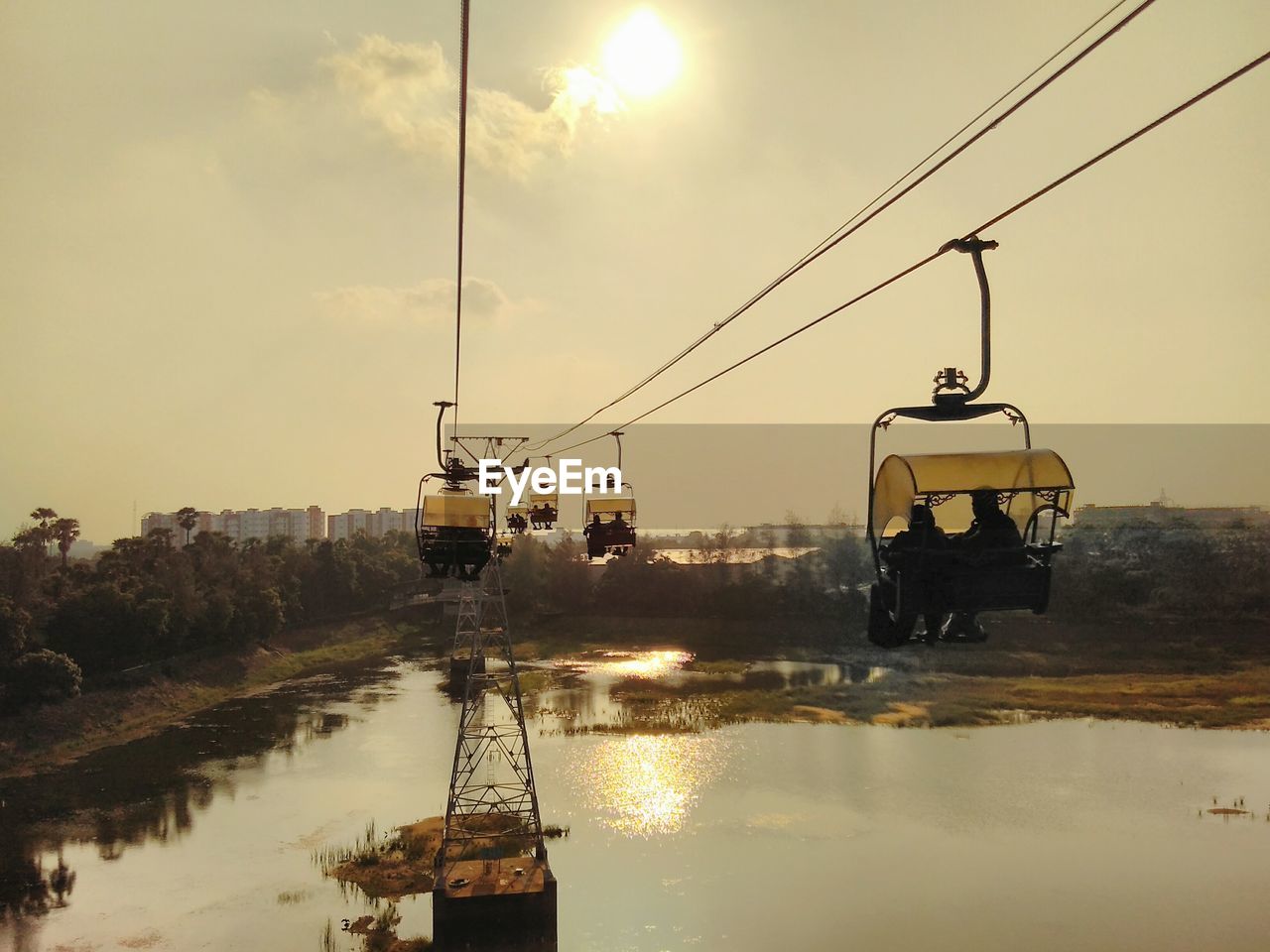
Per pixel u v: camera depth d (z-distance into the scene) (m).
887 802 51.16
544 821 49.06
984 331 11.30
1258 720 68.50
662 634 116.00
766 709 75.25
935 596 10.51
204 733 72.69
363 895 40.38
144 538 99.75
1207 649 90.69
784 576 124.81
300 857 45.44
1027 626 101.25
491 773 58.69
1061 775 55.78
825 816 49.00
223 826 50.25
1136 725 68.19
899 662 93.19
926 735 66.25
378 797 54.62
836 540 124.25
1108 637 96.38
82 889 42.16
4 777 60.72
